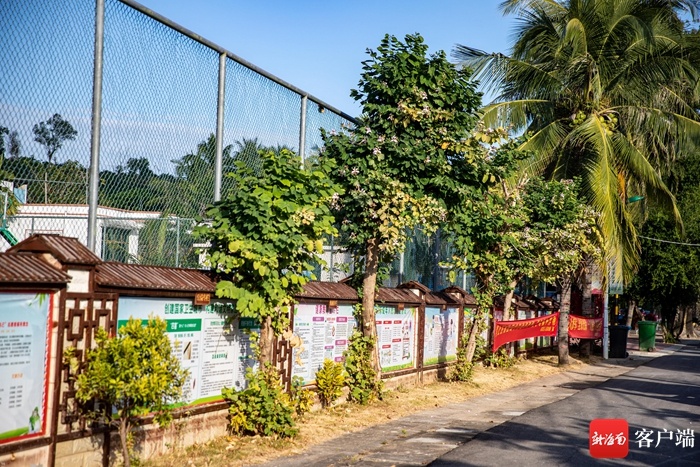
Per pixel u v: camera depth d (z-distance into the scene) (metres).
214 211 9.47
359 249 13.60
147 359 7.04
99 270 7.66
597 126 22.03
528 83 24.08
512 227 18.12
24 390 6.43
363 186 12.84
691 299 46.66
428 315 16.75
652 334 34.75
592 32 23.78
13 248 7.01
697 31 27.47
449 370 17.61
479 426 11.64
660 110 23.98
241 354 9.94
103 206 8.42
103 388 6.79
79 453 7.12
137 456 7.95
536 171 23.72
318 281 12.72
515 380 18.70
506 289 19.44
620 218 23.27
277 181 9.79
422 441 10.21
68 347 6.97
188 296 8.80
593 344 29.91
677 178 40.41
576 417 12.64
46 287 6.64
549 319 21.69
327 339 12.41
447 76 13.38
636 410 13.70
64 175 7.95
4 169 7.41
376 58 13.40
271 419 9.71
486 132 13.89
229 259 9.25
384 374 14.36
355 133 13.17
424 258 18.30
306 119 12.89
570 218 20.59
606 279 24.81
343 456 9.07
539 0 24.67
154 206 9.23
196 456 8.45
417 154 12.90
